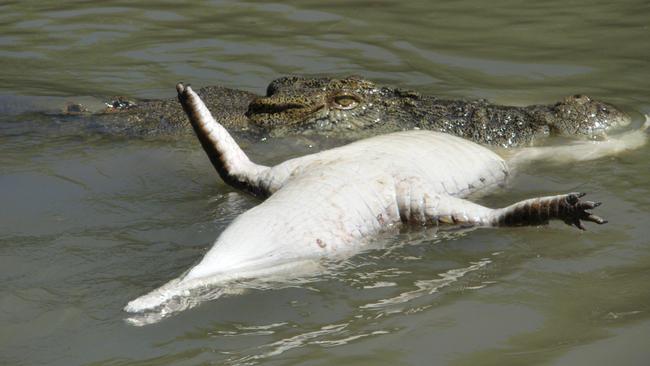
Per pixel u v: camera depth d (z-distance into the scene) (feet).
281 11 89.86
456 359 34.14
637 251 42.75
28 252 42.88
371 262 42.32
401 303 38.45
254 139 58.65
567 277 40.45
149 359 34.47
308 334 36.06
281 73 73.51
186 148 57.88
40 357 34.81
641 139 57.57
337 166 47.01
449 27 85.20
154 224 46.24
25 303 38.37
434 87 69.92
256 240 40.57
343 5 91.61
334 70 73.92
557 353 34.42
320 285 39.93
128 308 36.78
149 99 67.51
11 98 67.77
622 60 75.77
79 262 41.86
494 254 43.04
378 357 34.30
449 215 45.52
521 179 52.49
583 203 41.60
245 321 36.99
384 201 45.50
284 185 47.32
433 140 51.83
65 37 83.15
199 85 71.20
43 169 54.08
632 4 90.22
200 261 39.86
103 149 57.67
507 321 36.81
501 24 85.92
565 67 74.54
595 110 59.11
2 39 82.64
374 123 58.70
